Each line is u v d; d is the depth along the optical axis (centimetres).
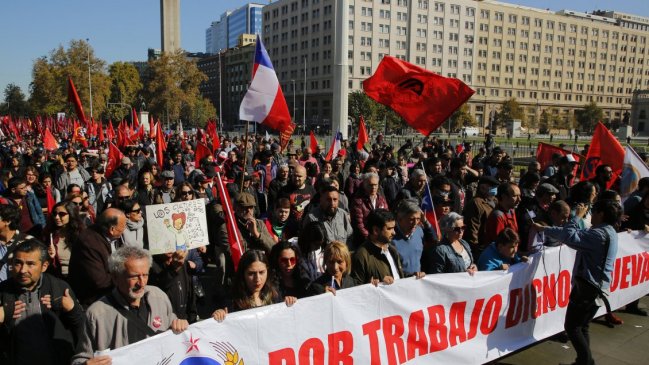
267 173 1100
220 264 589
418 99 621
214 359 321
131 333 312
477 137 7994
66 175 944
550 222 578
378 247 442
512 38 12550
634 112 10369
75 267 408
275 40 12000
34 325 332
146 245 521
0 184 859
